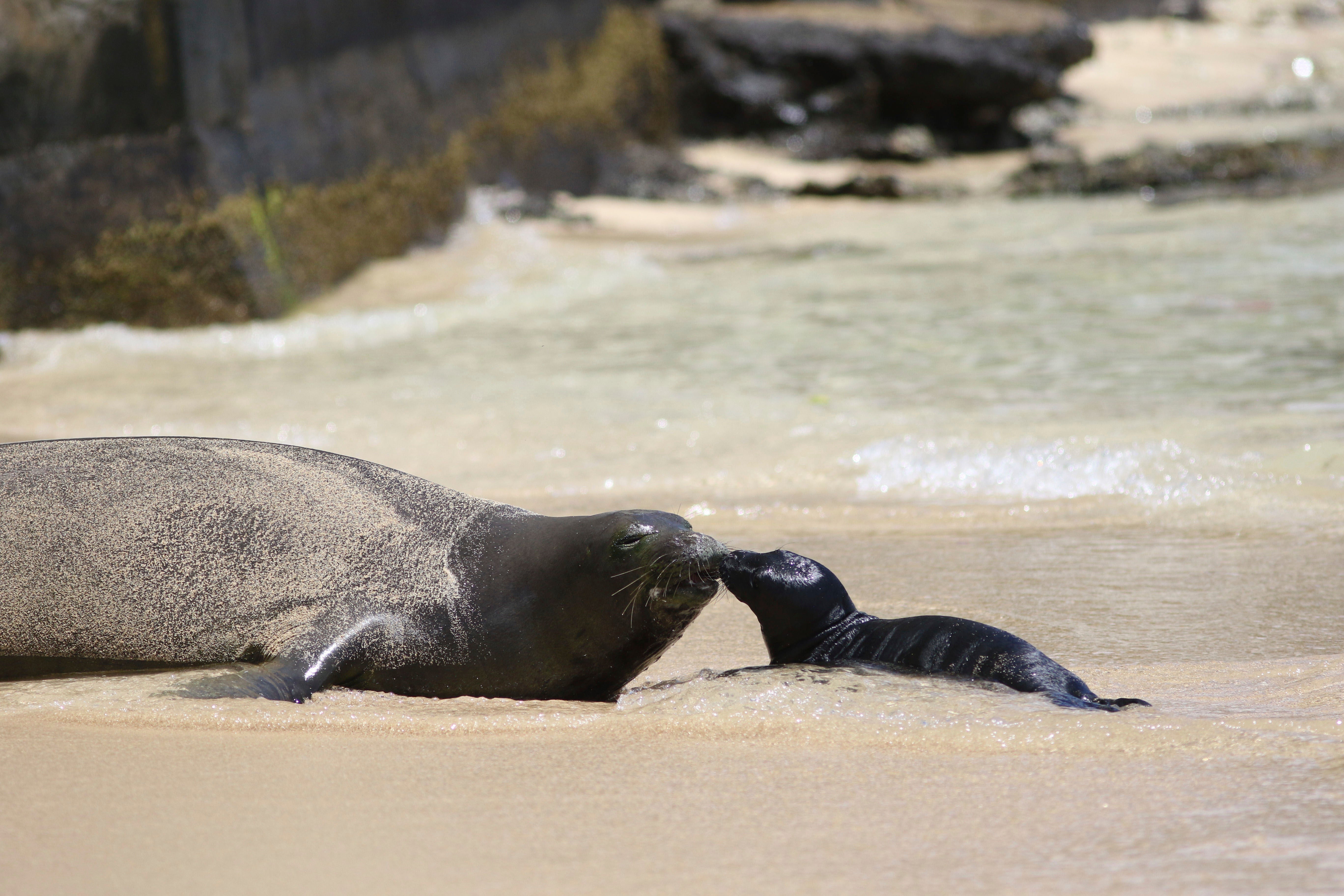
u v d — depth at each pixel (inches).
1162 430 1031.6
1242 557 777.6
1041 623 668.7
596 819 382.9
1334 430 1000.2
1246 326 1453.0
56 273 1753.2
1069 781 406.9
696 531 606.9
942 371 1311.5
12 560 618.8
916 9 3850.9
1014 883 328.5
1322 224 2182.6
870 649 556.4
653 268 2101.4
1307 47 4953.3
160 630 610.2
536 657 608.7
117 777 425.4
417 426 1178.0
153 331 1768.0
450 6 2561.5
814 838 364.2
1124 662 598.9
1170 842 350.9
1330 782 393.4
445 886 335.3
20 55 1689.2
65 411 1299.2
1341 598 690.8
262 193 1923.0
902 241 2322.8
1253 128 3538.4
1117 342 1407.5
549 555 614.2
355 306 1916.8
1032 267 1950.1
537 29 2938.0
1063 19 3882.9
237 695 524.1
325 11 2129.7
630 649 607.8
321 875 343.6
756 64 3481.8
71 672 618.2
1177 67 4549.7
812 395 1232.8
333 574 619.8
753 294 1845.5
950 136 3577.8
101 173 1772.9
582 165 2994.6
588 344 1550.2
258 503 639.1
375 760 443.8
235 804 398.6
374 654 594.6
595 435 1127.0
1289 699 517.7
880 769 425.7
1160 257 1966.0
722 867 344.5
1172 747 435.5
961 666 526.9
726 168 3238.2
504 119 2733.8
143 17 1777.8
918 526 885.2
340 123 2153.1
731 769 429.4
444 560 626.5
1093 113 3961.6
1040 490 946.1
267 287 1871.3
